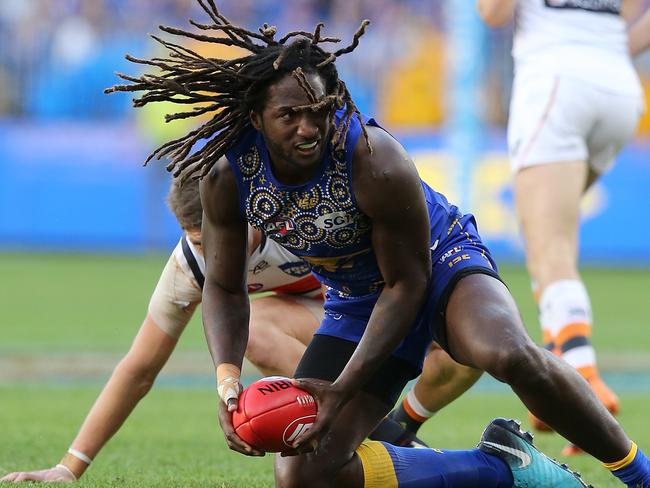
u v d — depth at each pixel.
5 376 32.62
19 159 72.56
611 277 65.88
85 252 73.25
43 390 30.22
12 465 18.50
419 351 14.67
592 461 19.31
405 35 73.69
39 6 74.06
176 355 37.22
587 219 70.56
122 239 73.38
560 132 21.73
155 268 66.00
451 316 13.73
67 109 73.31
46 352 36.81
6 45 73.62
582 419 13.17
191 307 16.67
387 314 13.16
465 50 62.38
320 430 12.82
